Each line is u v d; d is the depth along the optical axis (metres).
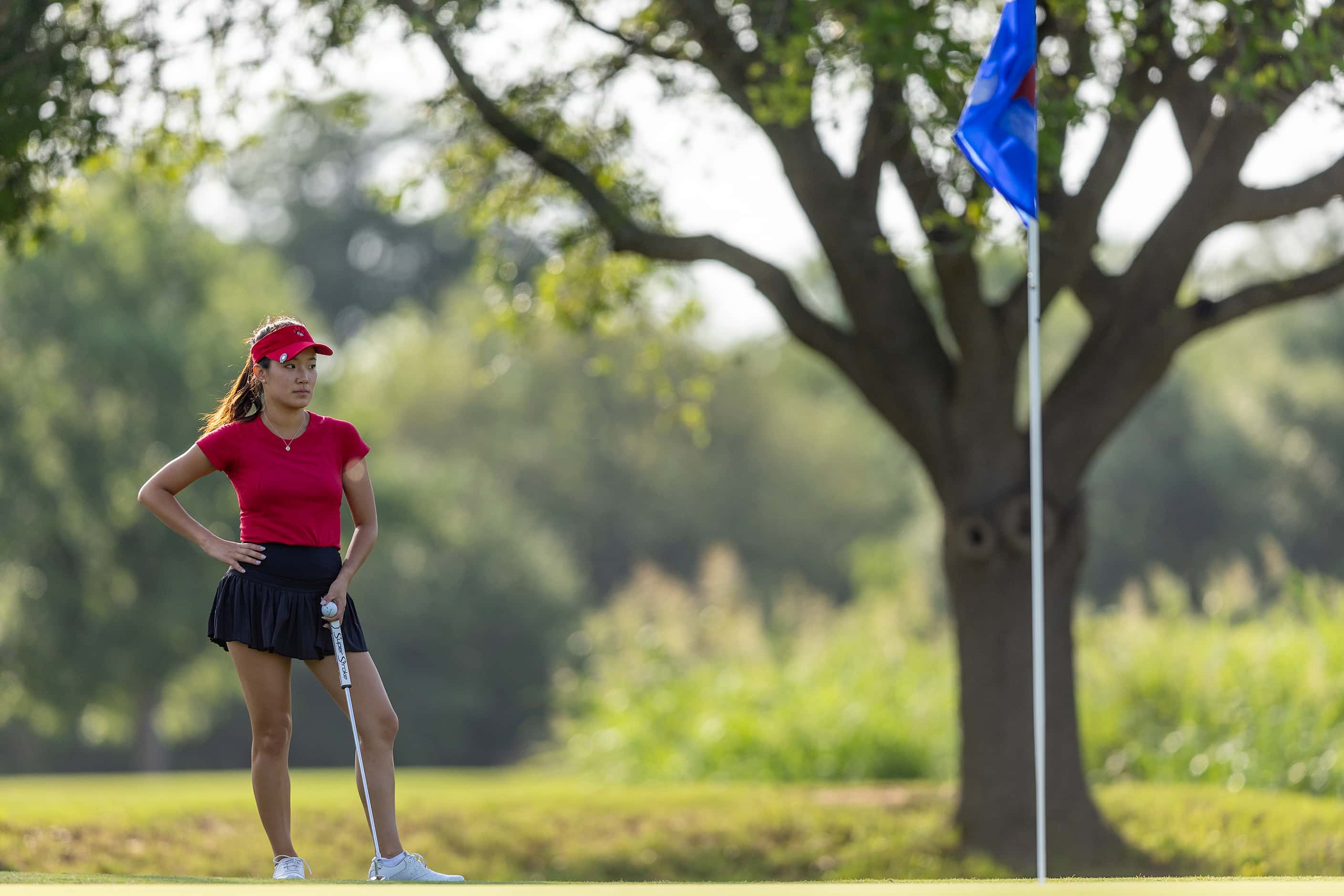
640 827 42.47
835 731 58.50
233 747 167.00
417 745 152.38
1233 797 44.38
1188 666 57.53
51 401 102.44
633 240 38.06
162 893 14.52
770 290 38.38
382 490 133.62
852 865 37.50
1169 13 30.36
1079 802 37.72
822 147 37.62
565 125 44.16
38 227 37.41
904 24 30.06
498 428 189.12
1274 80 32.47
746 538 191.88
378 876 19.00
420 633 153.38
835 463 198.25
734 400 191.25
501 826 41.69
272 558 19.36
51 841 33.44
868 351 38.41
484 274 49.94
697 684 65.50
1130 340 37.47
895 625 70.69
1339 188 35.88
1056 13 31.66
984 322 37.03
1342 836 38.28
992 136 23.52
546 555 164.25
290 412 19.58
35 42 34.62
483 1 36.69
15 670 105.88
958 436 37.97
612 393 188.62
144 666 107.62
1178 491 166.00
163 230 107.19
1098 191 34.84
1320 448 156.88
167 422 105.88
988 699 37.91
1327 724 50.47
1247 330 169.00
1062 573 38.06
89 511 103.62
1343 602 55.53
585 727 66.06
